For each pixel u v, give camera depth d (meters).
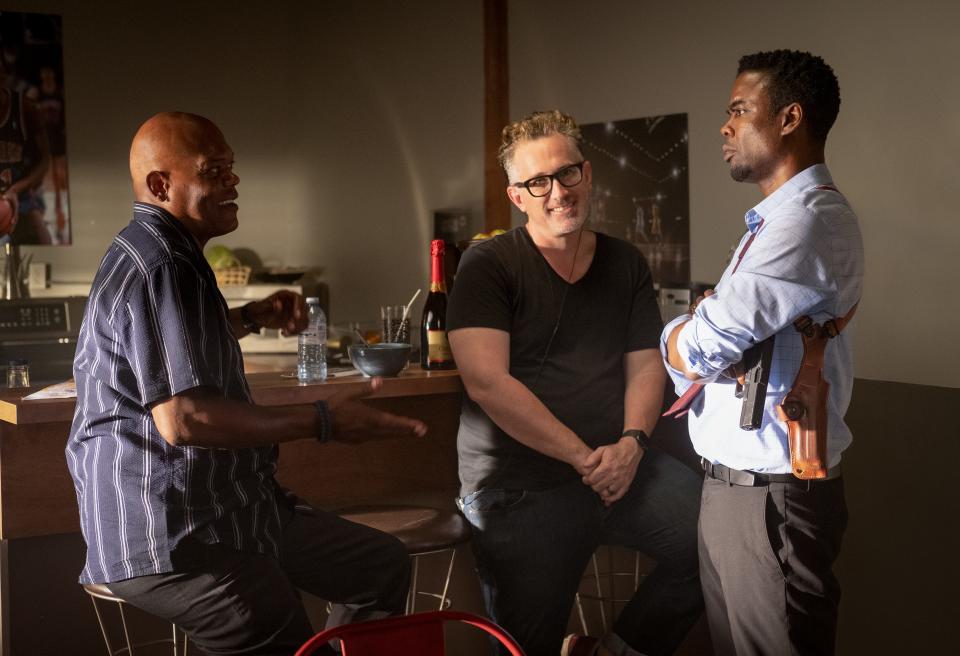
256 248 6.95
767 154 1.95
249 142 6.90
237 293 6.27
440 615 1.53
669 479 2.50
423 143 6.05
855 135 4.07
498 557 2.43
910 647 2.77
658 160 4.88
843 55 4.10
